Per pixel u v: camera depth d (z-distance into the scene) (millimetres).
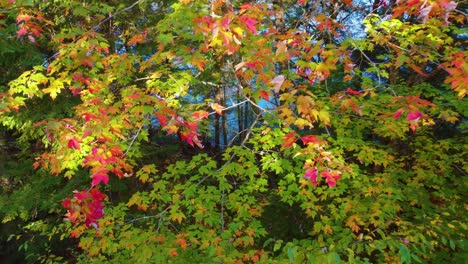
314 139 2303
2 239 7039
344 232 3707
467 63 1973
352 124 4703
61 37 2652
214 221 3826
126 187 6574
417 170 4473
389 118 3898
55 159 3064
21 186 6945
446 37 4172
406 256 1889
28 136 6457
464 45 5254
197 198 3998
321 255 1780
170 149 7832
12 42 4898
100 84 3273
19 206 6199
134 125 3775
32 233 7102
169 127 2262
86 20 5230
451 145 4586
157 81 3656
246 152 4090
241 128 10289
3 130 6918
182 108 2799
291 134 2367
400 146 5500
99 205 2578
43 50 6207
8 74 5809
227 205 4137
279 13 4453
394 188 3947
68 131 2420
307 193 4066
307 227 5309
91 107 2693
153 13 6305
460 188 4289
